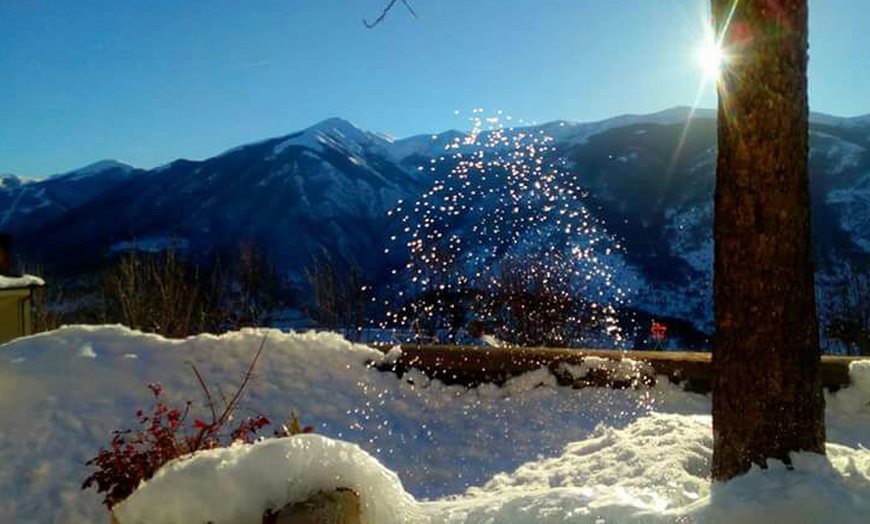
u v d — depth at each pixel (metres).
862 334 11.05
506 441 5.95
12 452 5.39
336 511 2.70
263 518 2.69
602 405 6.43
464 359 6.98
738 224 3.37
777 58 3.29
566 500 3.24
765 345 3.32
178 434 5.78
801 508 2.88
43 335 7.04
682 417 5.10
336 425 6.25
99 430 5.73
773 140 3.30
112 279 13.56
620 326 11.59
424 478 5.46
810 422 3.32
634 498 3.34
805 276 3.34
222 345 7.05
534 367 6.91
